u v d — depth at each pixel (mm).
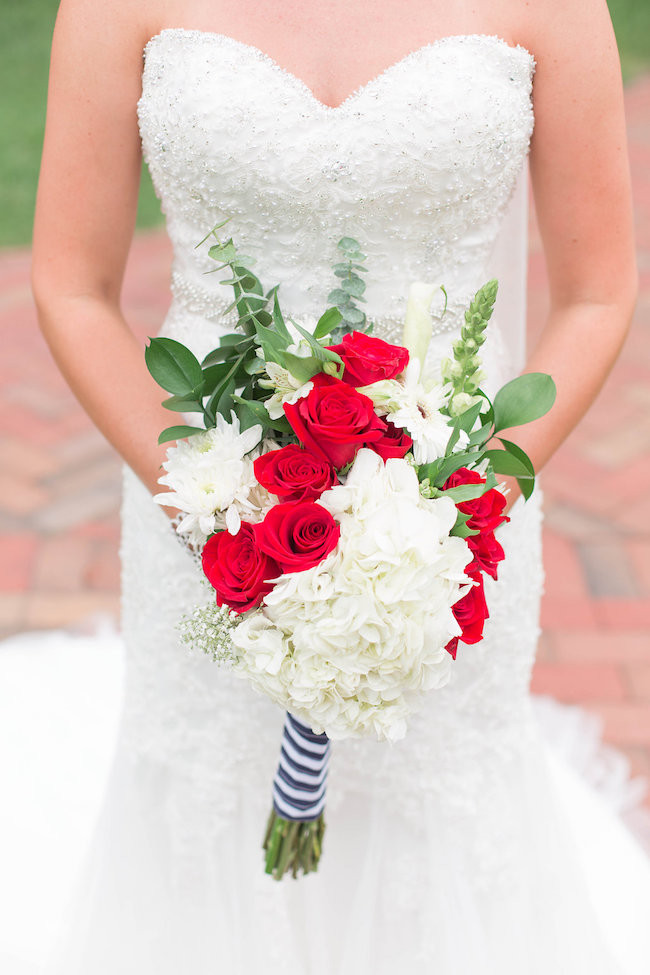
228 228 1639
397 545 1225
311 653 1268
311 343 1266
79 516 3855
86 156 1631
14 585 3480
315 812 1648
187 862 1947
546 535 3785
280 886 1914
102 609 3377
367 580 1230
